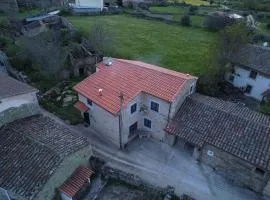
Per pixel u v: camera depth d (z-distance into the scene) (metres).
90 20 70.25
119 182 27.98
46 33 48.97
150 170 29.08
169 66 49.25
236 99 41.75
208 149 28.36
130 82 31.66
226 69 43.25
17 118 27.92
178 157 30.56
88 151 27.09
